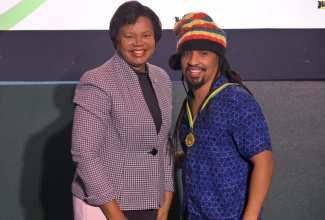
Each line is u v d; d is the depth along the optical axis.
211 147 2.27
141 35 2.37
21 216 3.29
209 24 2.29
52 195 3.29
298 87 3.38
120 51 2.41
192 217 2.36
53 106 3.25
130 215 2.45
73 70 3.29
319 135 3.41
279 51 3.39
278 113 3.38
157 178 2.45
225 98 2.26
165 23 3.30
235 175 2.28
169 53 3.33
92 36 3.28
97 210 2.41
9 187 3.27
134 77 2.41
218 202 2.28
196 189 2.32
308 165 3.42
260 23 3.36
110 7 3.27
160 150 2.48
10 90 3.21
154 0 3.28
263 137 2.21
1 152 3.25
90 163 2.31
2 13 3.21
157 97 2.48
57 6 3.24
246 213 2.23
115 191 2.40
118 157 2.39
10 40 3.24
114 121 2.36
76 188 2.47
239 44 3.37
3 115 3.23
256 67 3.39
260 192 2.21
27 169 3.27
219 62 2.33
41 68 3.28
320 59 3.42
